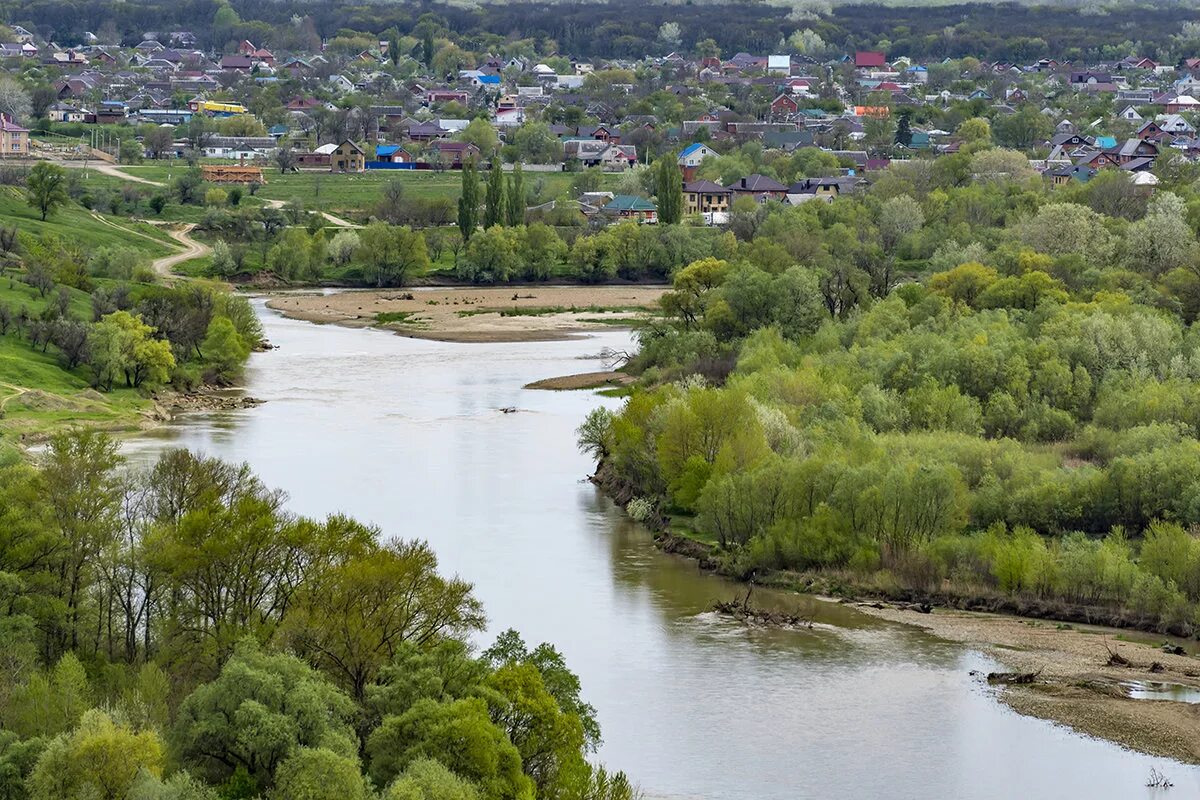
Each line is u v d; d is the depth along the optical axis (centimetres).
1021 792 10175
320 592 10231
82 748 8106
